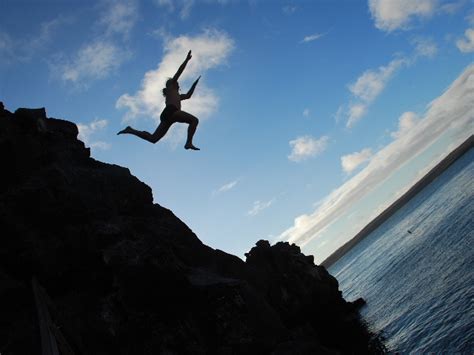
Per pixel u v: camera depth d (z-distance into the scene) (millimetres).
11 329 10883
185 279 14852
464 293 27234
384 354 24609
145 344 12906
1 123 16062
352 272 136000
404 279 47844
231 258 22750
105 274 14023
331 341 29422
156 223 18828
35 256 13055
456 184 136375
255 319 15719
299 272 30250
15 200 13695
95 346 12086
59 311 11422
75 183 16172
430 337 23219
